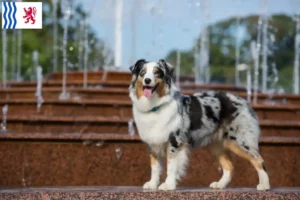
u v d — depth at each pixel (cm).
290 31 4206
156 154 777
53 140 956
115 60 1852
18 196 702
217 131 805
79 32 2717
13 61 2738
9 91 1323
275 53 4181
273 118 1177
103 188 777
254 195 722
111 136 968
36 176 953
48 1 2848
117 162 971
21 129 1031
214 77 4312
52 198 705
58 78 1552
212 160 970
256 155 791
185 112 770
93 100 1168
